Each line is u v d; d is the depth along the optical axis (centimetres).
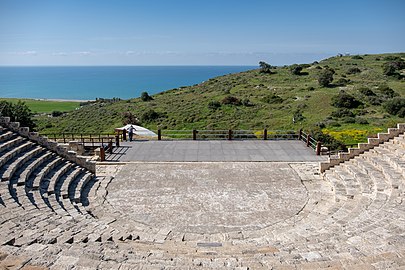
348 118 4216
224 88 7256
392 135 1755
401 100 4509
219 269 653
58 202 1295
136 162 1936
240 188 1581
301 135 2434
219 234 1131
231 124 4459
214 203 1422
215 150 2173
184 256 810
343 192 1459
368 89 5488
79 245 821
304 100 5441
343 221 1095
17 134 1670
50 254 701
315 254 774
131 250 841
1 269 621
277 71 8900
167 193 1523
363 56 10406
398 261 659
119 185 1616
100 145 2194
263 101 5678
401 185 1309
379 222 1010
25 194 1220
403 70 7369
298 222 1245
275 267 671
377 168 1540
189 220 1273
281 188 1583
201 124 4550
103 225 1073
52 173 1537
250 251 864
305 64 9525
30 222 975
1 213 1030
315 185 1622
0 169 1359
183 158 2009
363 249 798
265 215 1315
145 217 1295
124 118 4959
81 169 1678
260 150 2169
